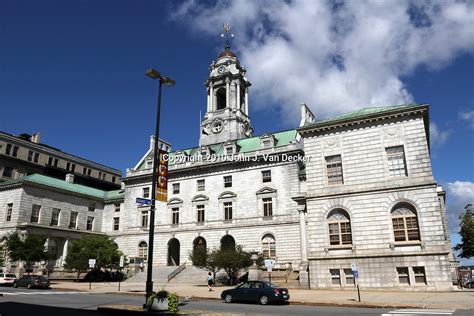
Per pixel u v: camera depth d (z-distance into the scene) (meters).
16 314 18.30
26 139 86.94
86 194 72.25
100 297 29.97
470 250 52.03
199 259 46.97
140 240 67.69
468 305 22.59
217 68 82.81
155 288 41.69
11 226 61.06
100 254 56.38
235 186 61.47
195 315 18.58
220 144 69.12
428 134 41.31
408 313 19.52
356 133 38.16
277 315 18.62
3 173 77.25
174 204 66.12
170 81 24.78
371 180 36.47
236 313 19.44
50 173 86.62
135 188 71.19
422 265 32.97
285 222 55.81
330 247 36.53
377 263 34.50
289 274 46.06
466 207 53.75
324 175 38.53
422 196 34.19
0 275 45.03
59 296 30.12
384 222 35.03
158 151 24.94
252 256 48.31
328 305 24.73
